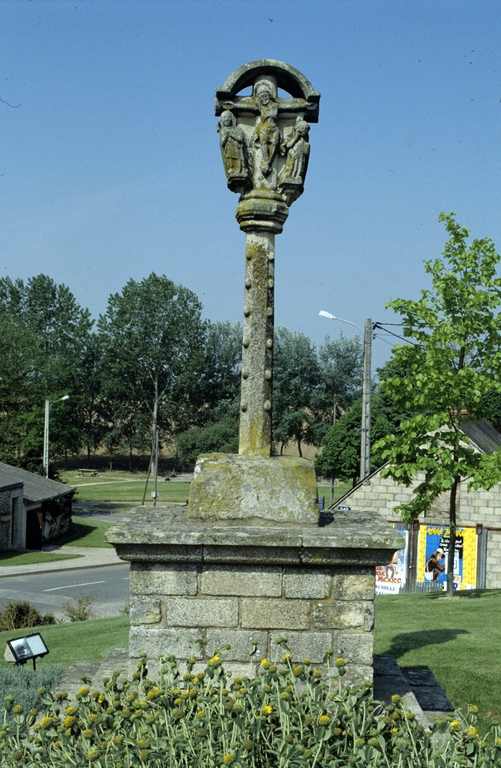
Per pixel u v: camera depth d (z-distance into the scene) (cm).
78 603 2145
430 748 451
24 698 768
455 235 1567
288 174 637
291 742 425
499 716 818
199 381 8131
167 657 537
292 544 548
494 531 2308
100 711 467
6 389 4706
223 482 591
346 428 4094
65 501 4181
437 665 977
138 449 8181
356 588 562
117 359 7750
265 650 561
